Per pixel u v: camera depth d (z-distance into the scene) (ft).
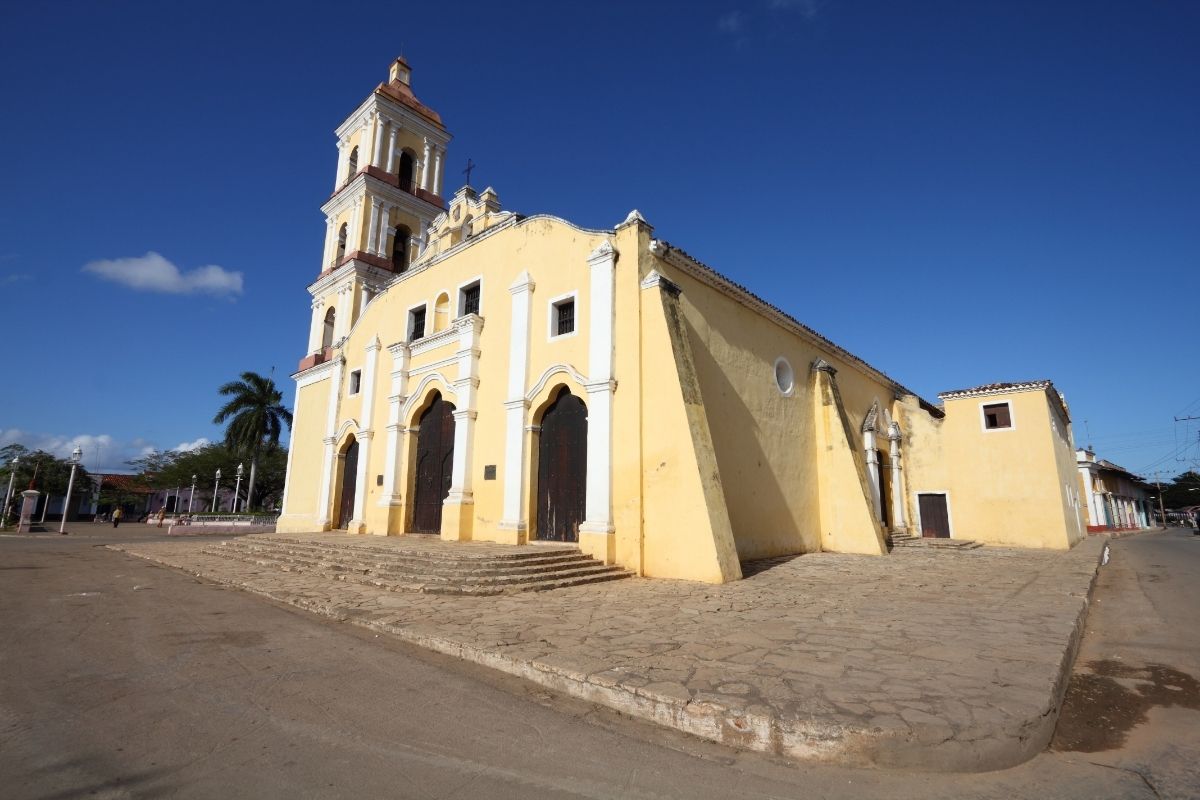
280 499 203.62
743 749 13.58
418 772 12.09
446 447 58.90
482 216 62.44
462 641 21.20
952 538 74.28
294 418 87.81
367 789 11.32
